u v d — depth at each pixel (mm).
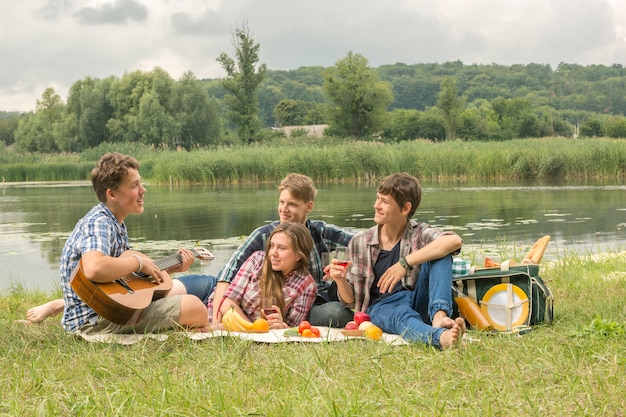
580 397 3023
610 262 7500
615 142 28297
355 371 3432
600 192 19734
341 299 4539
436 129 83938
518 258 8398
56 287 7672
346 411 2824
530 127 87312
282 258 4508
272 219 14414
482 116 90750
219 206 17547
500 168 27078
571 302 5211
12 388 3283
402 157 27844
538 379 3230
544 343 3814
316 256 4777
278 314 4457
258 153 29922
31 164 40844
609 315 4613
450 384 3189
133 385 3238
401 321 4176
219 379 3285
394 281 4266
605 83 157250
